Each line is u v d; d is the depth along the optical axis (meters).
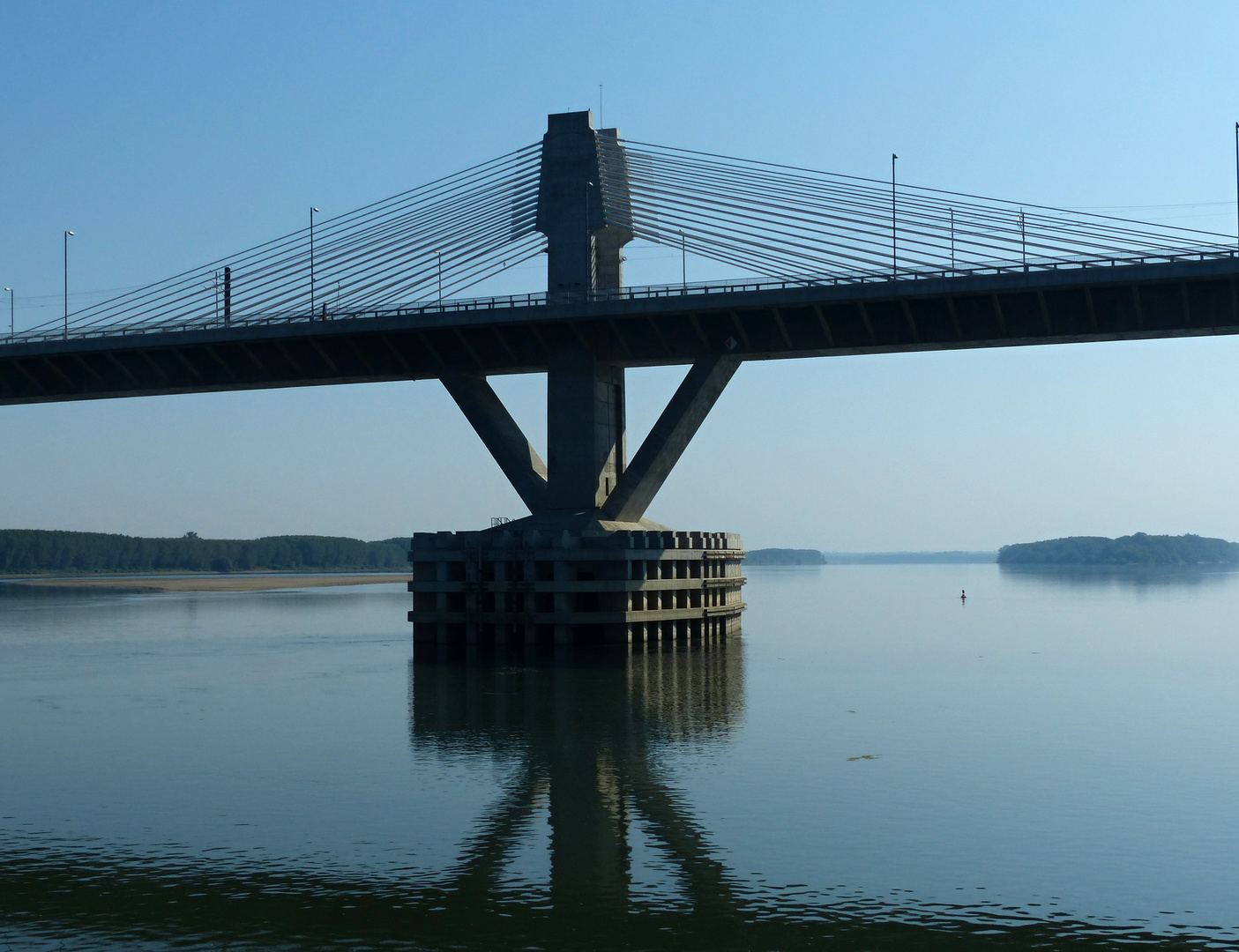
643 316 66.50
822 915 24.00
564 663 61.25
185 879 26.36
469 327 68.31
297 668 61.69
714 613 73.81
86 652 72.00
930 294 62.59
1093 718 45.62
